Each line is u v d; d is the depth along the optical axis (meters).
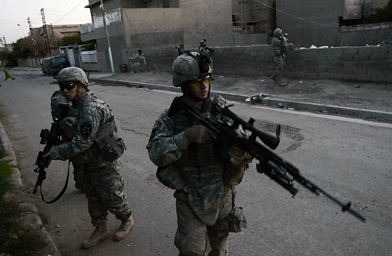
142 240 3.33
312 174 4.49
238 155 1.95
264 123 7.05
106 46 24.39
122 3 28.88
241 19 34.00
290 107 8.40
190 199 2.12
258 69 12.20
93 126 2.76
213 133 1.94
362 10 27.17
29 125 8.73
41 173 3.05
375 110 7.03
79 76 2.85
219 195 2.13
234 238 3.25
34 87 18.28
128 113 9.16
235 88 10.92
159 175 2.14
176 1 25.17
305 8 29.03
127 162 5.51
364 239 3.11
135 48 22.44
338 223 3.38
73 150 2.74
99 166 2.95
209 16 26.94
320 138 5.87
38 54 53.59
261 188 4.24
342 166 4.67
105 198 3.10
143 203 4.08
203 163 2.08
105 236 3.35
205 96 2.06
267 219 3.54
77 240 3.43
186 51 2.09
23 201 4.08
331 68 10.11
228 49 13.07
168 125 2.10
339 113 7.48
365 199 3.79
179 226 2.20
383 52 8.86
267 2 33.44
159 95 11.86
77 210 4.04
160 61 18.06
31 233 3.27
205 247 2.21
